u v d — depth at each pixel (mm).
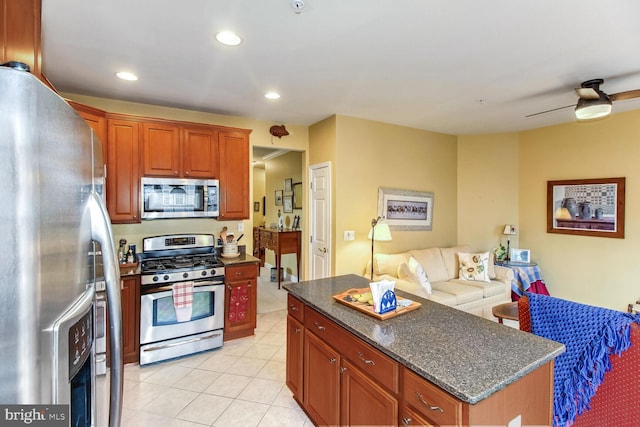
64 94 3219
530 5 1819
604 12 1883
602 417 1708
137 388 2531
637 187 3799
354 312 1846
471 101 3531
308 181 4605
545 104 3623
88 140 807
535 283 4367
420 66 2631
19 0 715
